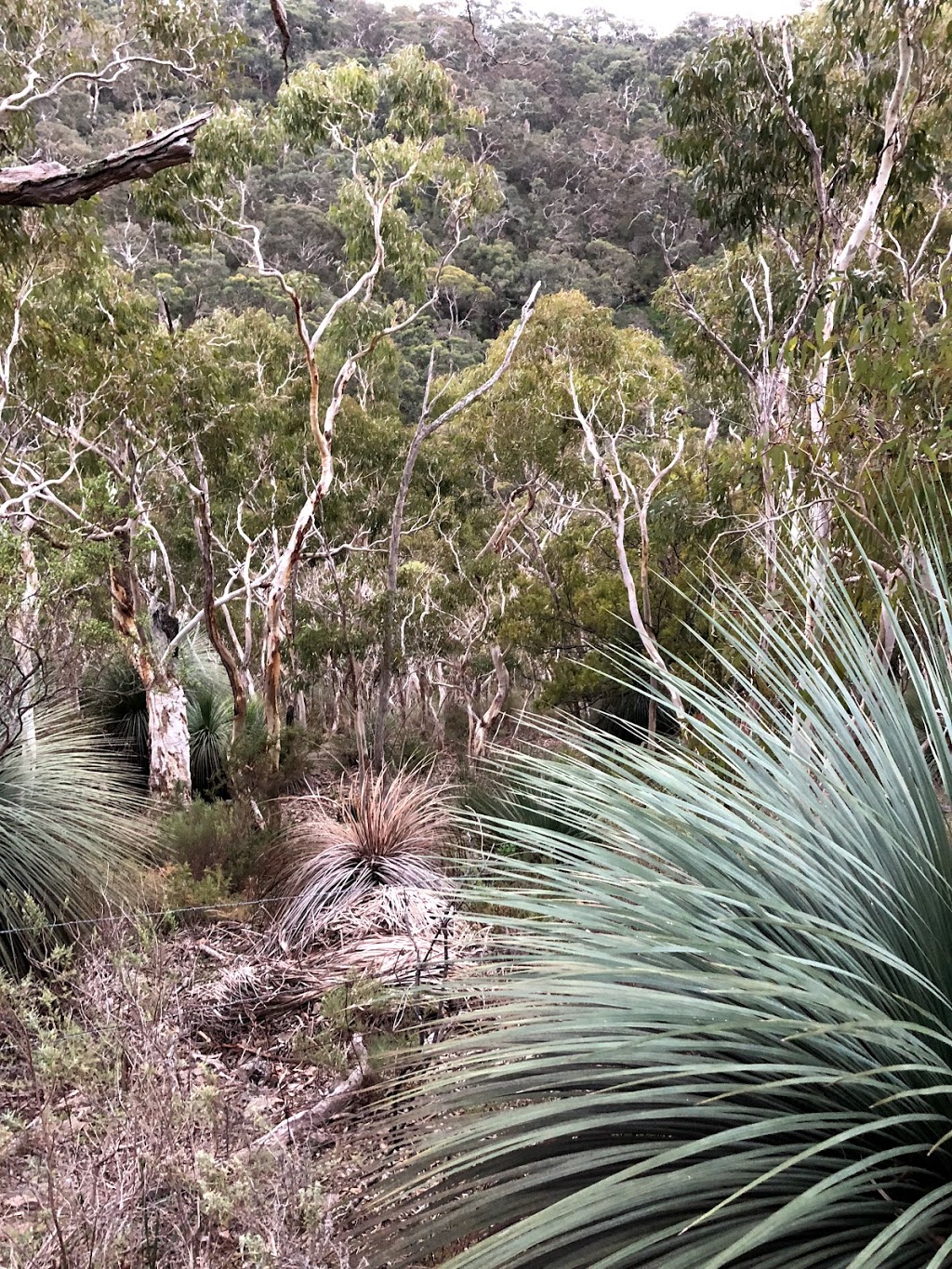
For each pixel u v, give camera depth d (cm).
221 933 521
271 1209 205
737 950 171
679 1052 180
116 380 953
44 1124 221
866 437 386
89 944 418
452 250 1183
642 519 854
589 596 965
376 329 1302
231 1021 401
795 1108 172
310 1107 319
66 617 582
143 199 1048
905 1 664
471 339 2864
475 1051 225
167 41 931
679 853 210
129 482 972
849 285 606
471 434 1581
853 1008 150
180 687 1019
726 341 782
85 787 563
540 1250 152
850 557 411
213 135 1021
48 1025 298
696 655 785
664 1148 169
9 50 902
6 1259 198
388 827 604
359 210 1115
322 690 1808
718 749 238
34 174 298
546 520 1639
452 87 1137
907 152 730
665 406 1509
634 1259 152
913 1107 165
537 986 189
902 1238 131
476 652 1554
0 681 520
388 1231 176
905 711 230
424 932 487
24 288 898
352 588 1477
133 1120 229
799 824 206
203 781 1175
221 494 1306
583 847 224
